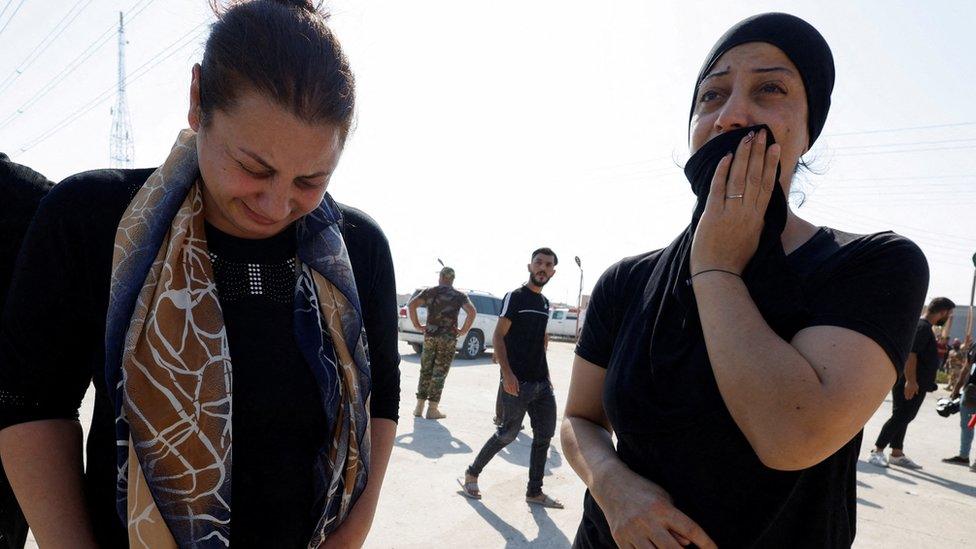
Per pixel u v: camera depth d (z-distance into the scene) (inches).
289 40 32.9
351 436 43.5
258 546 40.7
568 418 53.1
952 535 162.4
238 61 32.2
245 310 40.3
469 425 253.3
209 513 36.8
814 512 38.2
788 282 38.2
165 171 38.7
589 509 48.7
